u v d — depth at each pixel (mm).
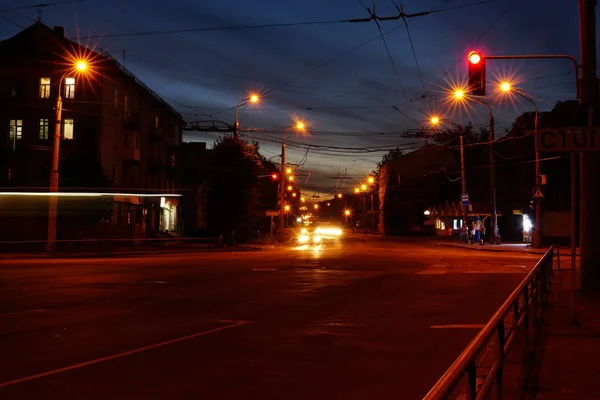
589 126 10586
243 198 48625
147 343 9883
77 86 45656
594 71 14219
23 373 7875
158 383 7422
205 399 6766
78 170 44438
